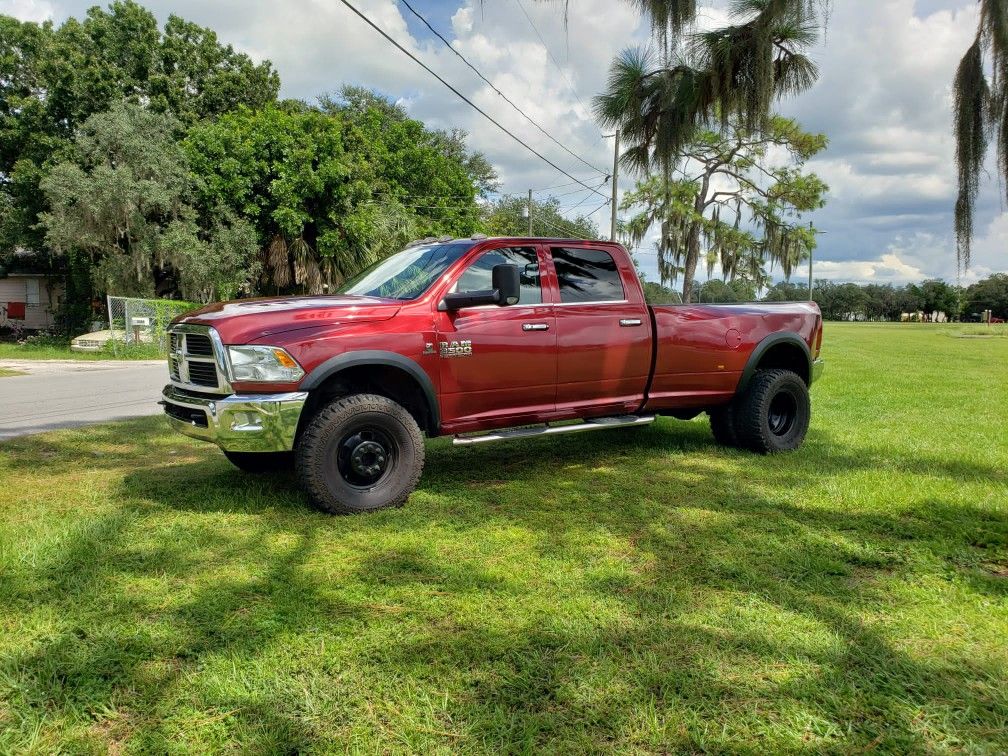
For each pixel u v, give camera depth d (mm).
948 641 2654
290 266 25422
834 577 3301
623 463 5758
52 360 19062
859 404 9305
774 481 5105
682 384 5797
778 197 21875
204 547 3660
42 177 22453
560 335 5129
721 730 2076
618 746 2004
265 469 5359
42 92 27125
